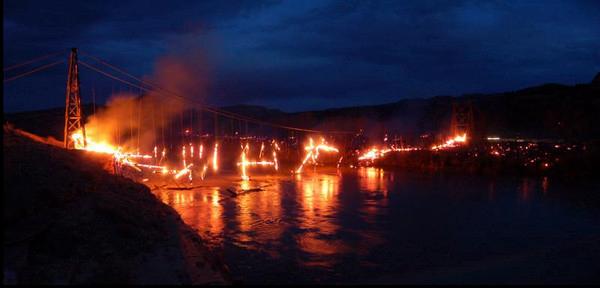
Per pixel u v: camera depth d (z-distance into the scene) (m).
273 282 12.81
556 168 36.75
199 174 40.12
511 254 15.83
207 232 19.05
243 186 33.25
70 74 24.55
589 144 38.25
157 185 31.97
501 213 23.31
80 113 24.62
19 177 13.18
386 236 18.62
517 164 39.09
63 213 12.45
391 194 29.67
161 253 11.59
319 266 14.55
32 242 10.86
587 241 17.66
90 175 16.11
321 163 52.97
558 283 12.03
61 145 24.39
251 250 16.39
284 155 58.72
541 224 20.80
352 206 25.31
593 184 32.75
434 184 34.44
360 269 14.20
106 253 10.89
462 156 43.59
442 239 18.16
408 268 14.23
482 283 12.11
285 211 23.75
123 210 13.69
